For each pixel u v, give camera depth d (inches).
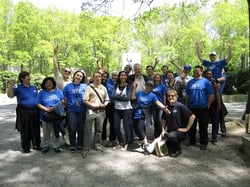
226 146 270.4
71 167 221.3
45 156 248.4
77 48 1226.6
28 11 1175.0
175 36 1204.5
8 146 283.0
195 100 262.5
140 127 265.0
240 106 606.9
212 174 205.6
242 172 209.0
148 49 1227.2
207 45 1103.0
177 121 247.1
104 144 281.9
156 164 226.7
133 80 268.1
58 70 290.0
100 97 253.3
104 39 1119.6
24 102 253.1
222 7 1000.9
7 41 1210.0
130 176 203.2
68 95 257.8
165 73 358.6
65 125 273.0
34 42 1194.0
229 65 940.0
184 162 230.4
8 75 1077.1
